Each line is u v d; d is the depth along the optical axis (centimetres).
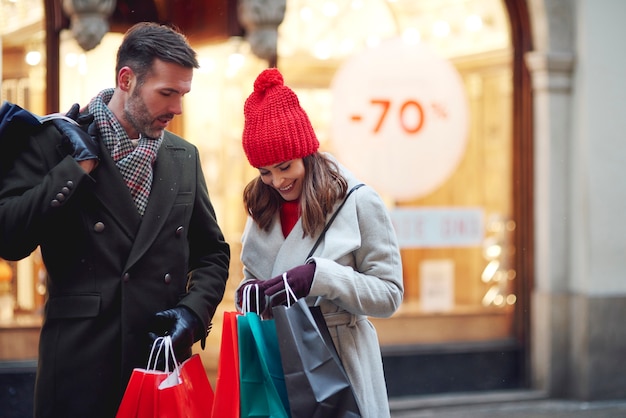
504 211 1178
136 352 455
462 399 1127
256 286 457
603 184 1154
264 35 1030
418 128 1134
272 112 466
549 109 1155
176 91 445
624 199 1162
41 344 457
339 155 1098
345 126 1101
